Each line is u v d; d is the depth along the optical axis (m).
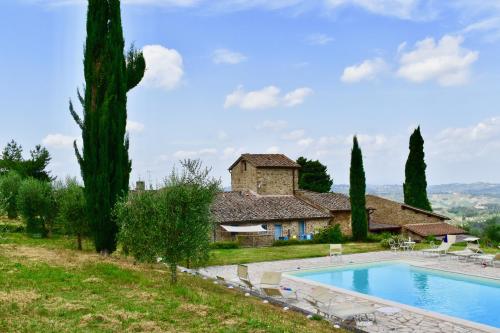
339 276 28.41
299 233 48.41
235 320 13.59
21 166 69.69
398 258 33.75
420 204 58.59
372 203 56.88
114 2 30.89
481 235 52.41
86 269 21.11
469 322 16.25
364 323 16.12
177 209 19.53
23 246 30.52
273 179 53.03
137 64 33.41
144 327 12.40
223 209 46.06
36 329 11.65
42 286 16.81
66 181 40.44
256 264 31.39
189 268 27.97
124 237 24.48
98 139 29.16
